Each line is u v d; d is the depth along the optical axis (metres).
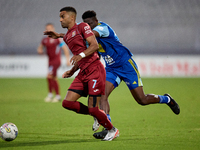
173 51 81.69
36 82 61.94
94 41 15.79
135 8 92.81
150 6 92.69
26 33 86.50
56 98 38.44
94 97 16.34
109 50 19.25
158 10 91.56
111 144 16.28
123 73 19.53
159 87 51.66
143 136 18.41
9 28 86.81
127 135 18.80
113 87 19.48
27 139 17.77
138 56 69.44
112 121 24.27
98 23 19.14
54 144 16.38
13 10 91.06
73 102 16.77
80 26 16.16
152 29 86.50
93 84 16.30
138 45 84.31
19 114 28.16
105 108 18.75
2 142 16.95
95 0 95.38
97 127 18.56
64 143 16.62
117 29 87.31
